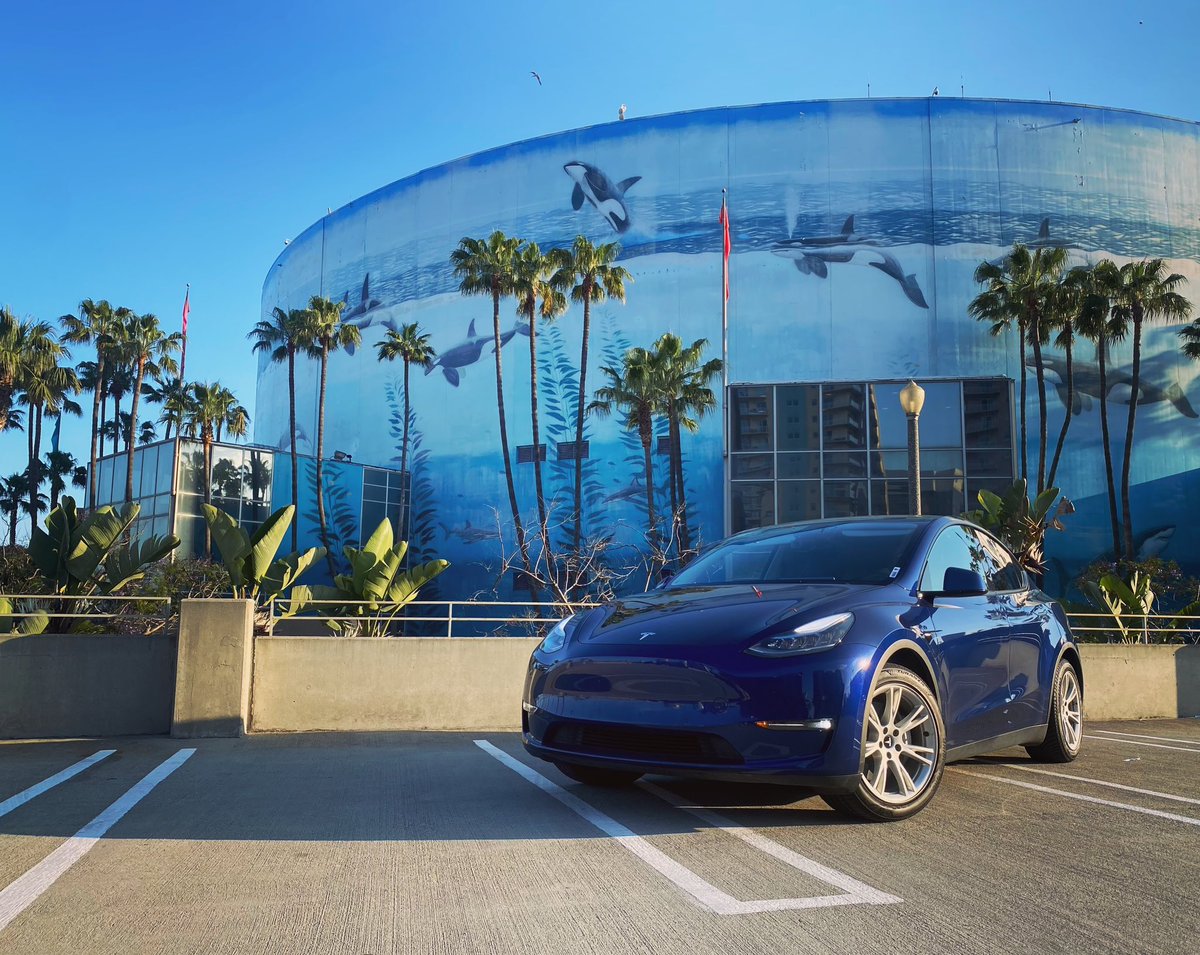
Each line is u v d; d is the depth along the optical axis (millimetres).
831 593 4434
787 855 3619
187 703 8227
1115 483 50375
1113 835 3961
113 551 12547
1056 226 52219
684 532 40375
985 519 18031
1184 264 52500
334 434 65188
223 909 3018
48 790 5328
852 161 53312
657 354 41688
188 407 51469
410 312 61906
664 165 55438
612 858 3604
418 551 57781
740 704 3834
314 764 6352
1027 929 2781
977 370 51031
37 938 2756
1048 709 5711
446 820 4344
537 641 9586
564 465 54375
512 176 59000
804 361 51906
